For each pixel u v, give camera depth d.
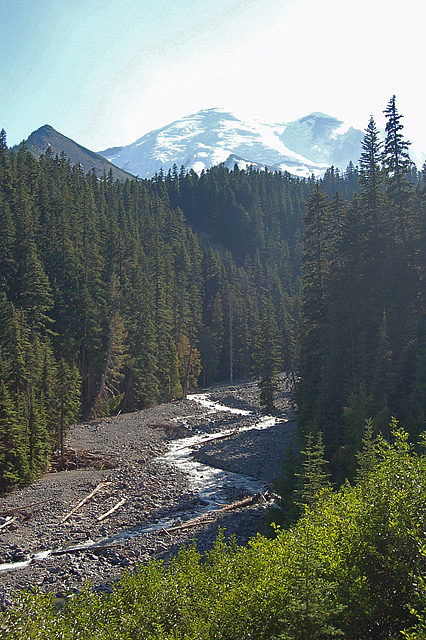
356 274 39.88
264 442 48.19
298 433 38.53
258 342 62.31
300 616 9.29
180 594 11.61
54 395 44.78
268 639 10.05
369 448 19.80
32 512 30.78
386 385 30.38
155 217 124.94
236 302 105.19
